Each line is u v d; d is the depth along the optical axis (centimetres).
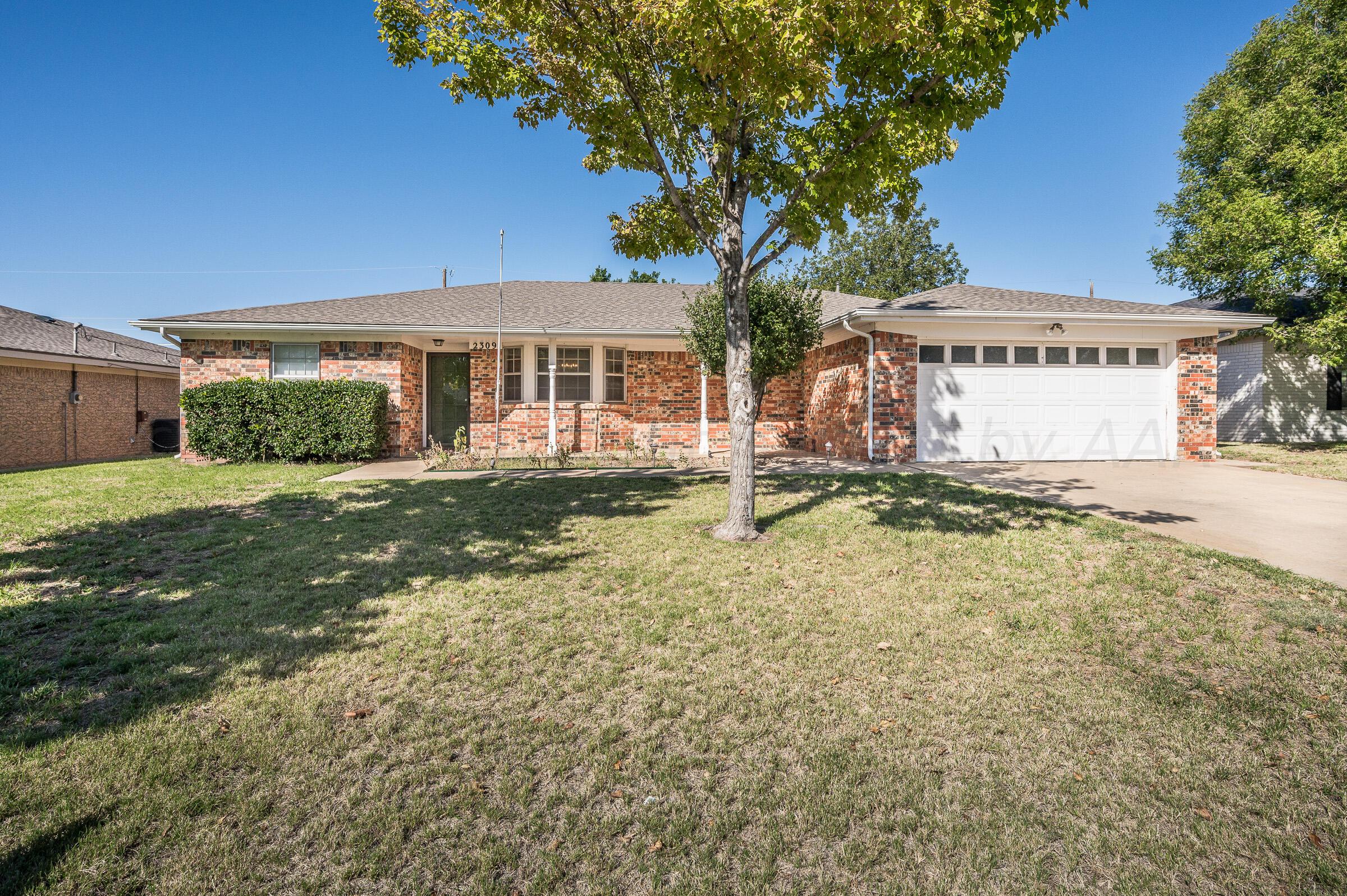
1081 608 427
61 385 1413
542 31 571
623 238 762
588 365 1408
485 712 299
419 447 1405
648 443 1451
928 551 558
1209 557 510
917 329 1138
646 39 588
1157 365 1200
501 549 568
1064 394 1179
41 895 189
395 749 268
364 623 399
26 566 505
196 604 430
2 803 227
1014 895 196
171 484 914
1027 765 263
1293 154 1472
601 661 352
